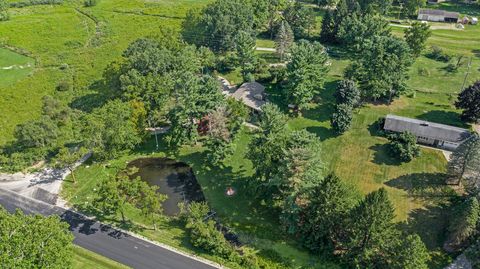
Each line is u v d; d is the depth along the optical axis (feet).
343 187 207.51
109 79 333.62
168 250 219.20
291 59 328.29
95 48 444.55
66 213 242.58
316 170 221.05
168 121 321.52
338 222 207.41
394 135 294.46
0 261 160.76
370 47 346.74
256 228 233.14
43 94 361.30
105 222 236.63
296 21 466.70
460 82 370.53
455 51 433.07
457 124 313.53
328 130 312.09
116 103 286.66
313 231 215.10
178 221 239.09
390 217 192.24
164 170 278.87
